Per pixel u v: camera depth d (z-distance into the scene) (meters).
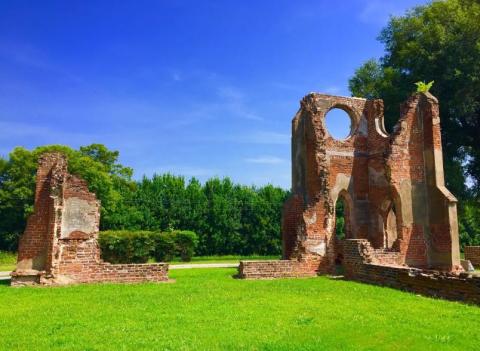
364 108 23.61
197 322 9.08
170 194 39.06
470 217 40.88
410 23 31.33
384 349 7.15
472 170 32.50
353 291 13.86
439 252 20.28
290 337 7.85
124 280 16.72
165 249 33.12
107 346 7.22
